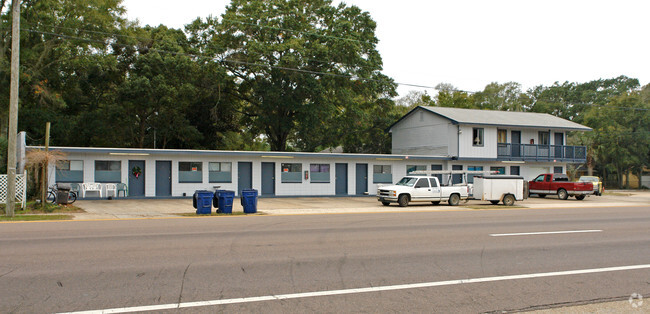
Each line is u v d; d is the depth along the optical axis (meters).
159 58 35.00
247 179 31.62
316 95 37.56
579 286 7.82
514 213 21.44
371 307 6.53
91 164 27.58
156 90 35.03
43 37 32.56
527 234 13.75
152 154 28.83
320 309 6.41
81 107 39.09
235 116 46.31
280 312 6.25
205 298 6.83
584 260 9.94
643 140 58.41
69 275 8.09
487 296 7.16
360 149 54.22
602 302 6.96
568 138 59.72
